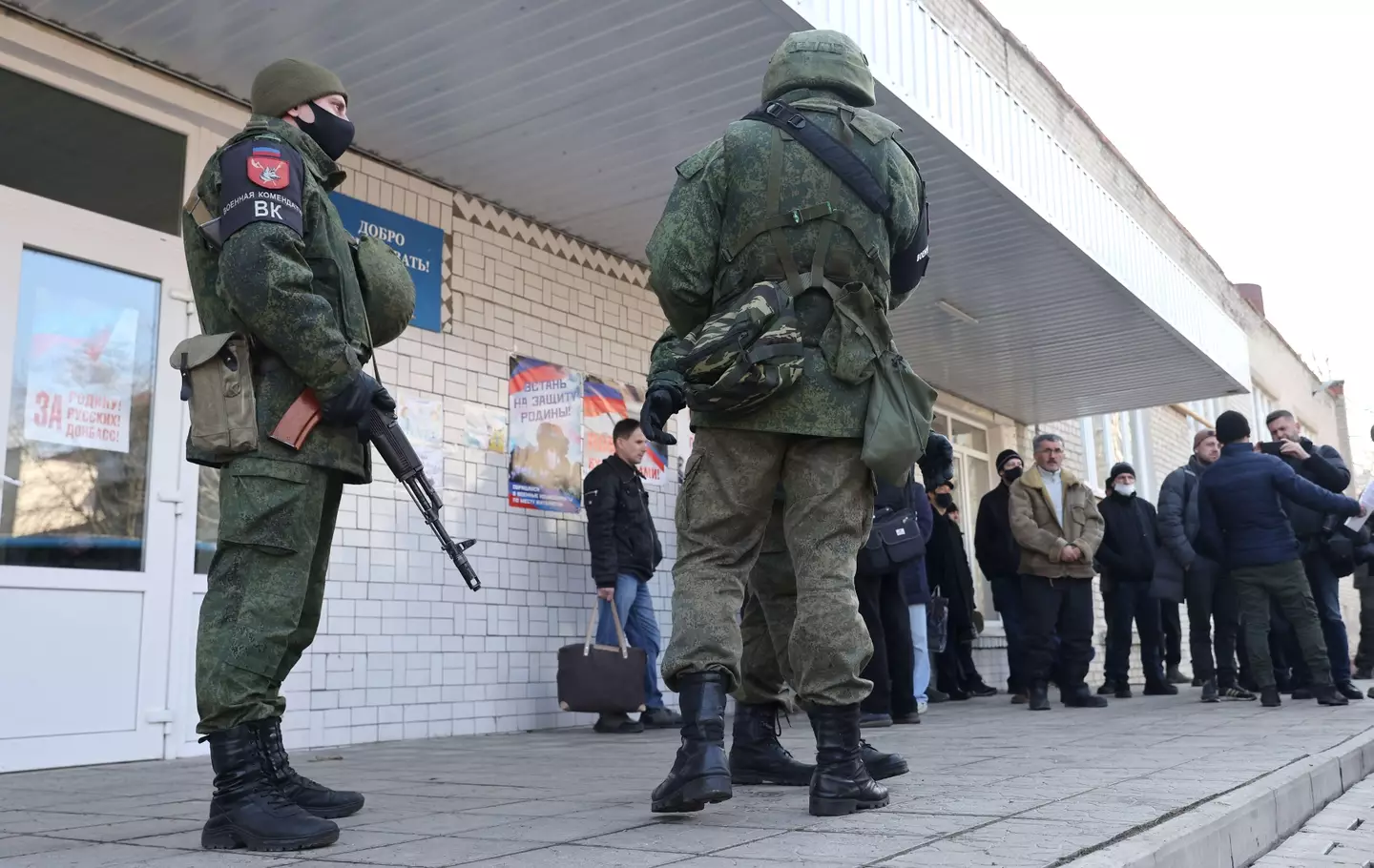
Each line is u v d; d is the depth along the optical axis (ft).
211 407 8.29
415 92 18.12
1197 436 28.45
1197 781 10.60
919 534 19.57
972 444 42.83
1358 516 24.21
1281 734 16.29
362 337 9.04
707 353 8.22
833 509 8.77
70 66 16.12
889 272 9.61
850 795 8.56
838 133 9.05
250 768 8.06
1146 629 30.22
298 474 8.42
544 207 22.98
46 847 8.19
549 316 23.61
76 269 16.16
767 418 8.59
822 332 8.74
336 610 18.58
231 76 17.54
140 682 15.97
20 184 15.66
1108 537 29.01
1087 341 32.78
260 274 8.04
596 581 21.03
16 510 14.98
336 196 19.70
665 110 19.01
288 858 7.47
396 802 10.20
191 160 17.84
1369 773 14.82
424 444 20.42
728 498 8.70
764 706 10.98
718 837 7.71
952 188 22.03
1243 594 23.77
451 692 20.25
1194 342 32.99
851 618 8.68
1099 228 26.58
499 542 21.59
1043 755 13.32
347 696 18.56
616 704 20.12
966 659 33.24
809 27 16.58
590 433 24.14
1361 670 31.78
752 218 8.84
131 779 13.35
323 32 16.38
